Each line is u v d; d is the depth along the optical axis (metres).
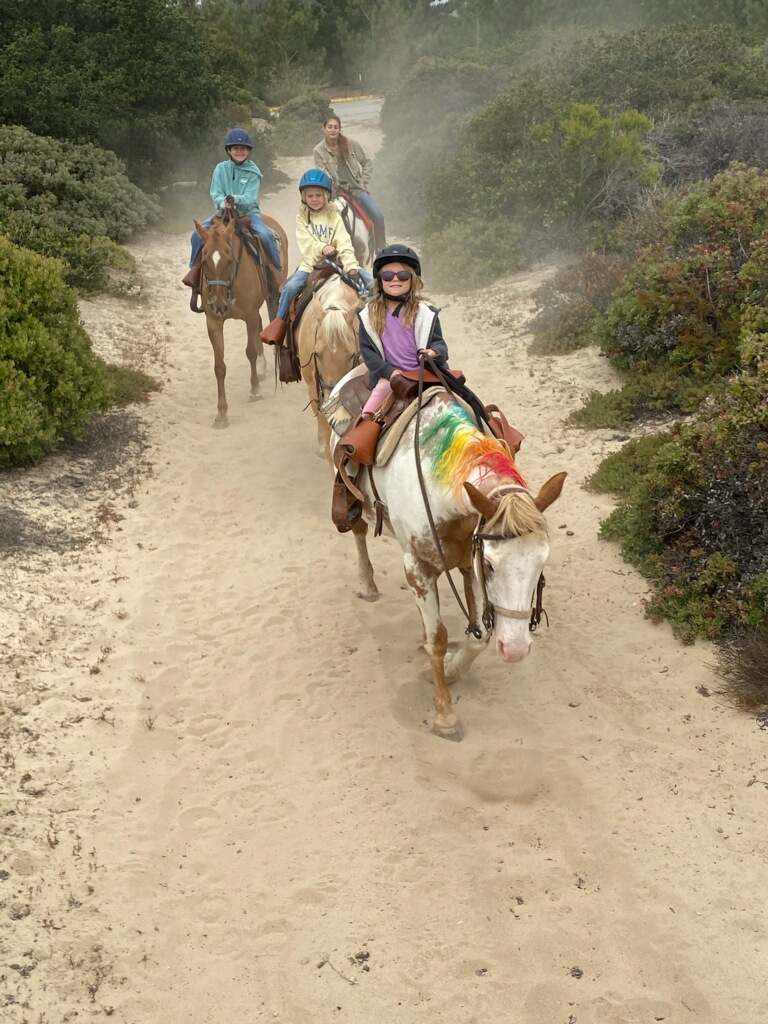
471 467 4.89
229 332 13.61
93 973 4.15
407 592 7.34
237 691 6.22
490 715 5.91
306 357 8.16
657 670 6.21
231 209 10.23
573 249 14.59
